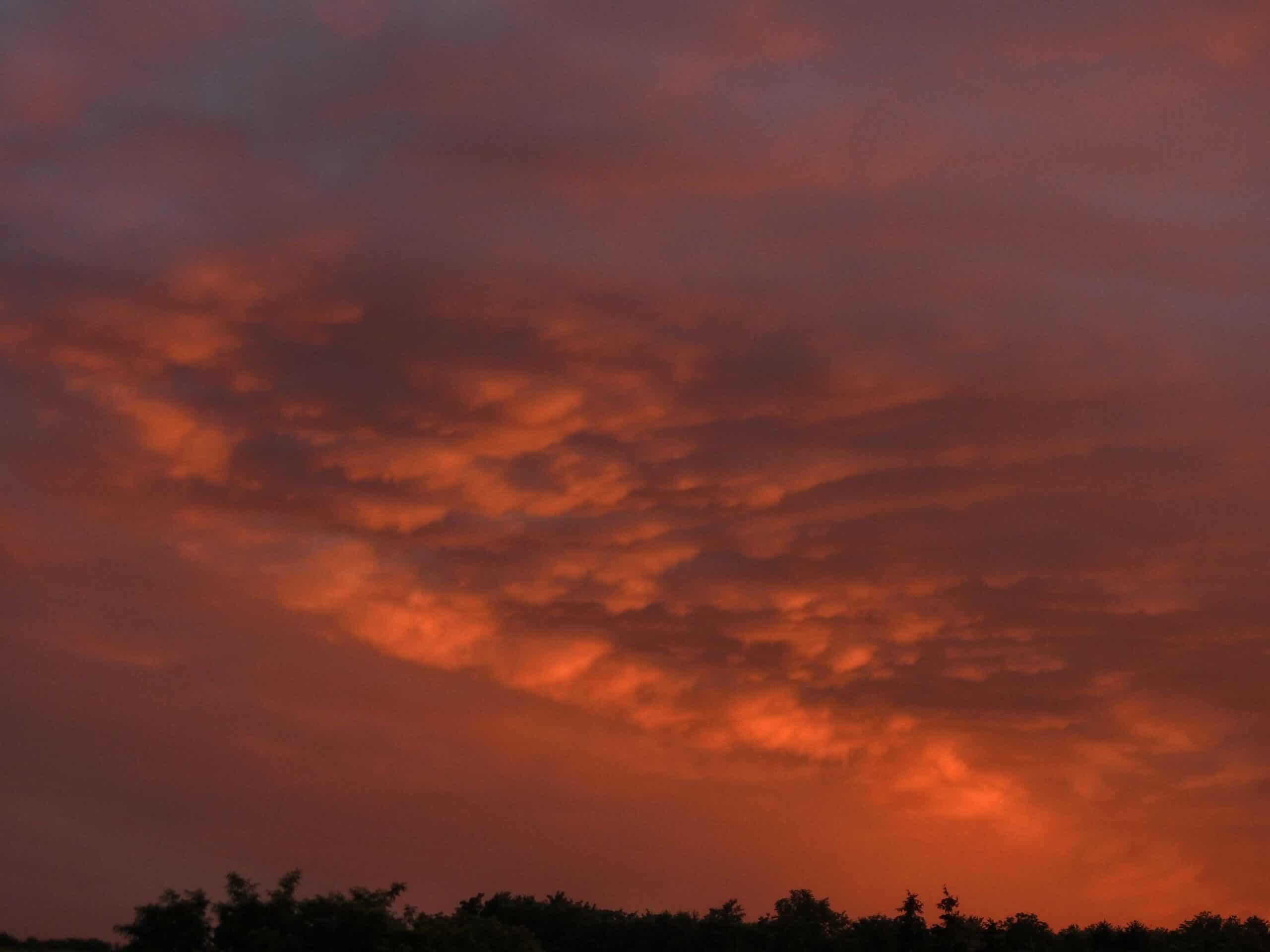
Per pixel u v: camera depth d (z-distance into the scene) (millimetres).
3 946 81375
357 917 69625
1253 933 84250
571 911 88125
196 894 70250
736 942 82688
